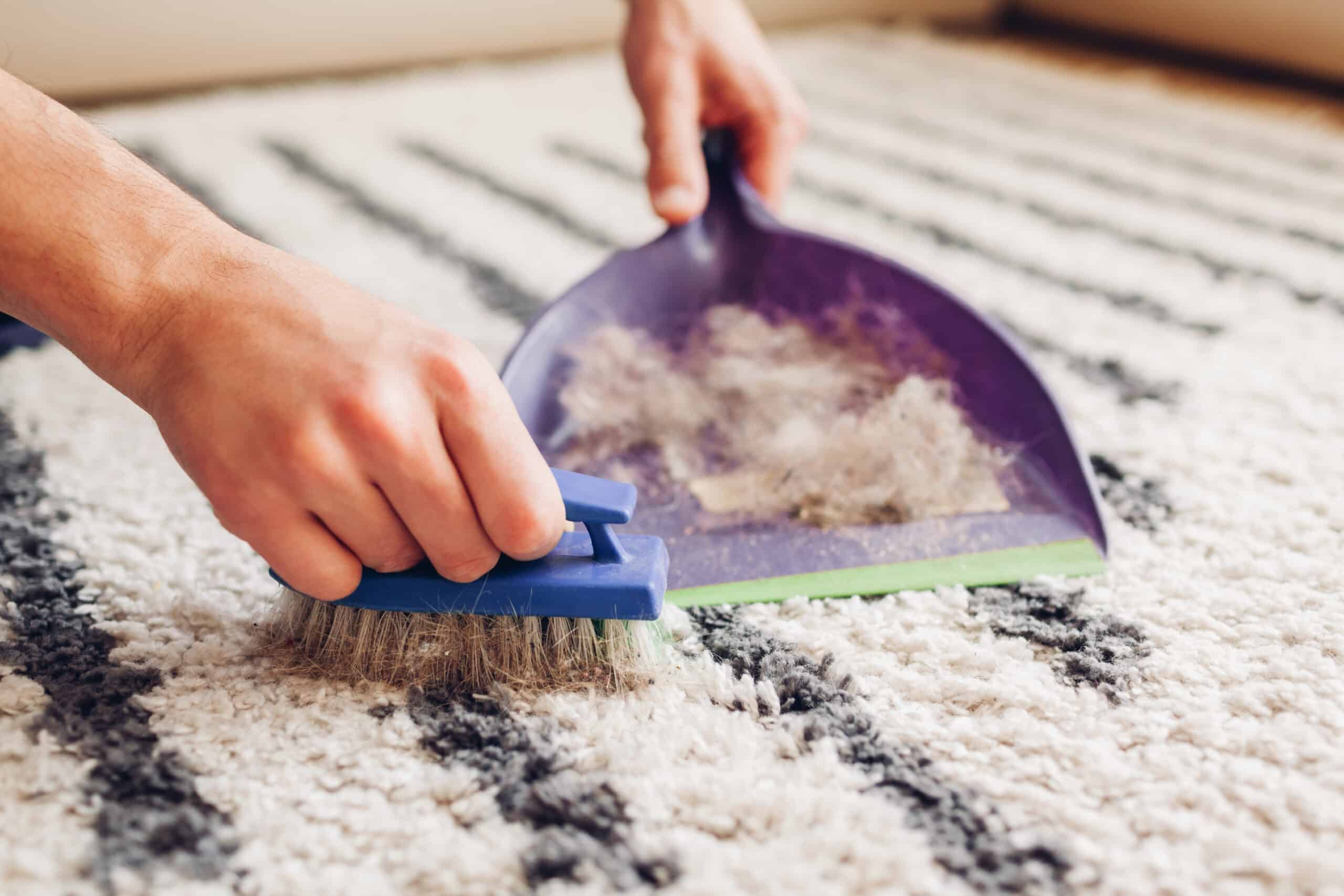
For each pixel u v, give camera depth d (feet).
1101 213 2.97
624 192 3.28
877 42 5.14
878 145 3.63
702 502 1.69
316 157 3.54
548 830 1.15
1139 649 1.40
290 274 1.26
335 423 1.16
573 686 1.36
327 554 1.24
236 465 1.17
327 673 1.38
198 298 1.22
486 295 2.58
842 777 1.21
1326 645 1.38
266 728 1.29
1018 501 1.66
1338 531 1.62
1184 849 1.10
